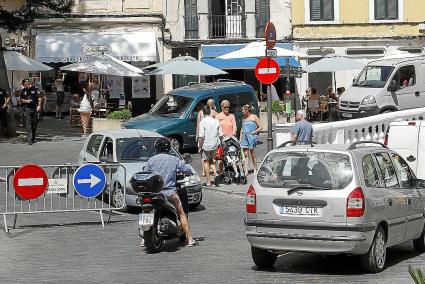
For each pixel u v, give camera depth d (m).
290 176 26.67
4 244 33.12
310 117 83.06
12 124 69.44
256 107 64.94
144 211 30.72
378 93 68.00
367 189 26.23
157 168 31.42
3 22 70.75
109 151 43.50
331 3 96.25
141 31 91.31
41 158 57.50
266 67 44.06
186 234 32.19
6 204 36.38
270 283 25.38
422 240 30.50
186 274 27.12
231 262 29.03
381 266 26.97
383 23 96.25
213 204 43.53
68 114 90.44
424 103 69.31
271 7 96.19
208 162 48.41
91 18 90.25
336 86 95.94
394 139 41.28
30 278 26.94
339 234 25.72
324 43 96.31
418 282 16.83
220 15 95.50
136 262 29.36
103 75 89.31
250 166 55.28
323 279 25.84
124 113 70.56
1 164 54.59
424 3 96.31
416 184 29.33
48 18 89.62
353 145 27.72
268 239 26.58
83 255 30.80
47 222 38.09
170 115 61.62
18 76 89.81
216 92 62.91
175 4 93.94
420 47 96.81
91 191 37.19
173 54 94.62
